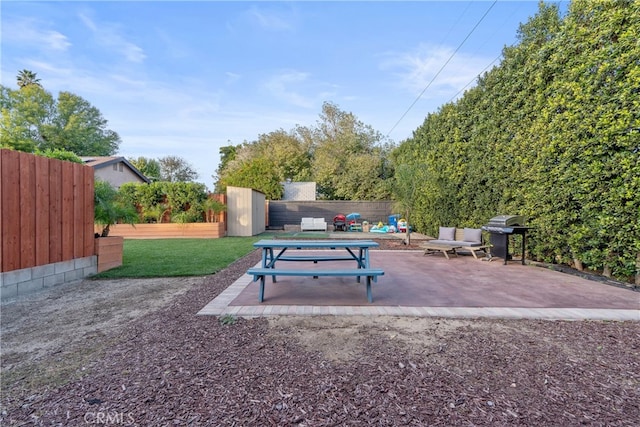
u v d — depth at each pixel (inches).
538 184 248.8
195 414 69.7
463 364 91.5
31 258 182.7
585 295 165.0
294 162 1088.8
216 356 97.1
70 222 209.8
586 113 202.7
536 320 128.7
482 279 205.6
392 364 91.4
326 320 127.9
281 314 134.5
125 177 857.5
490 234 294.0
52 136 1096.8
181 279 209.9
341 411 70.4
